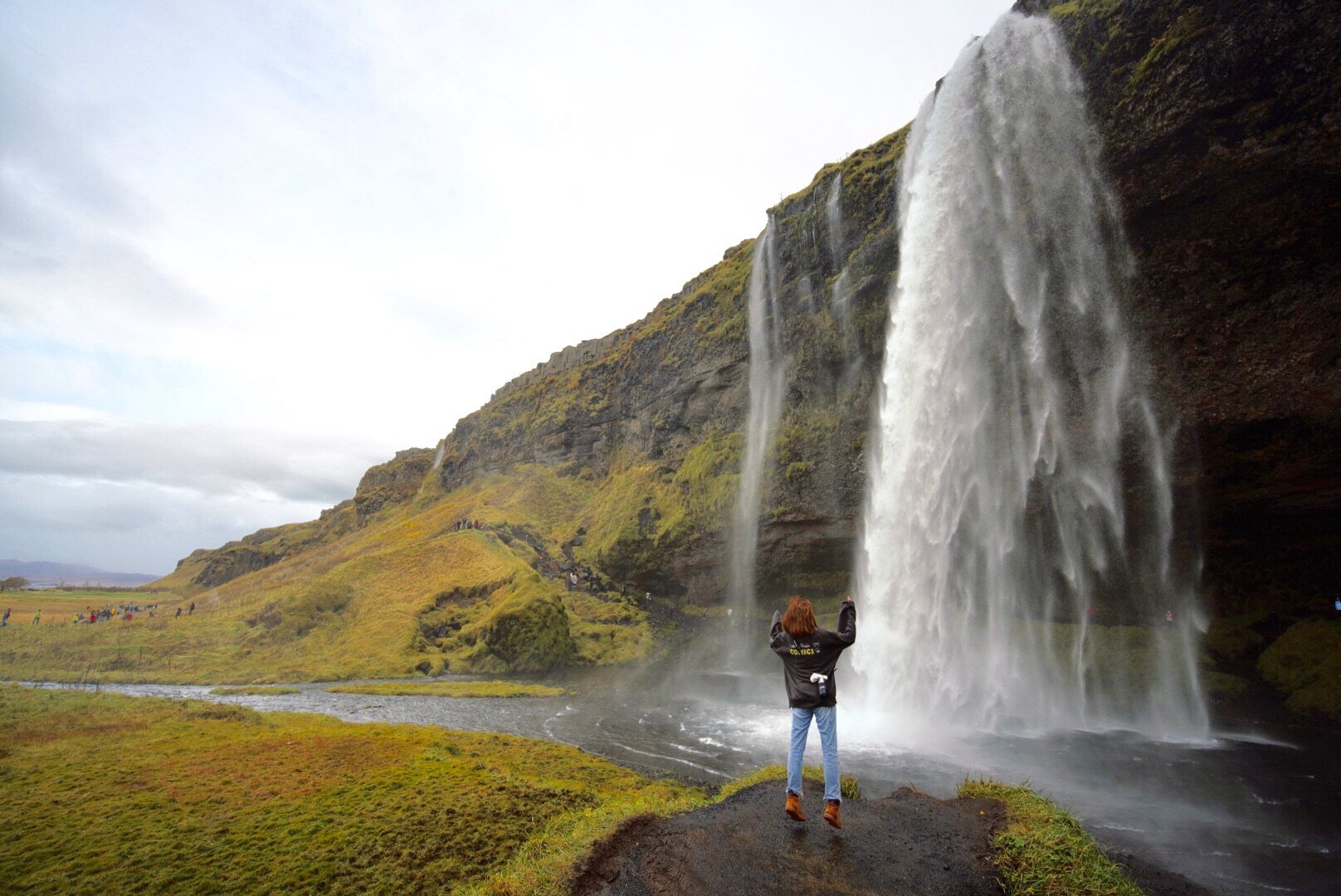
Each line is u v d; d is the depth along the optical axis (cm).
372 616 5872
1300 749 2223
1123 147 2592
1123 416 2797
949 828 830
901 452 3647
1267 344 2438
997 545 3278
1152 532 2978
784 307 5291
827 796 772
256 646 5497
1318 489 2641
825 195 4803
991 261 3169
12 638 5541
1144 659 3098
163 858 1077
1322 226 2231
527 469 9738
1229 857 1299
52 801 1324
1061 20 2861
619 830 833
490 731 2756
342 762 1661
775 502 4928
